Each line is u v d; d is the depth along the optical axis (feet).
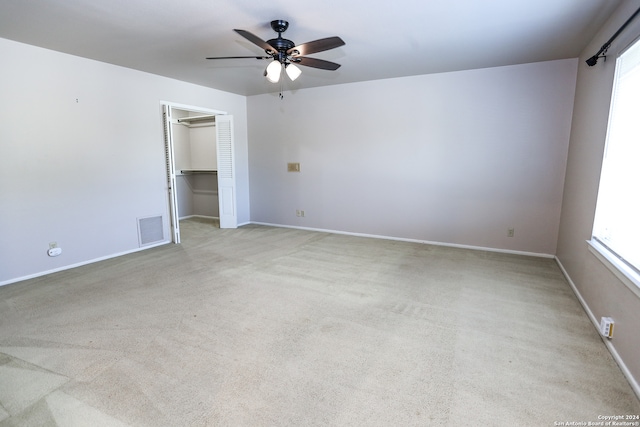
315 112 18.76
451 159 15.70
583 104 11.41
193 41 11.17
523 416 5.46
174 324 8.46
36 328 8.23
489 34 10.50
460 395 5.96
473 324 8.52
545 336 7.93
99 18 9.30
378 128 17.13
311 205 19.79
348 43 11.32
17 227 11.46
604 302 7.86
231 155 19.70
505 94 14.28
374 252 15.11
